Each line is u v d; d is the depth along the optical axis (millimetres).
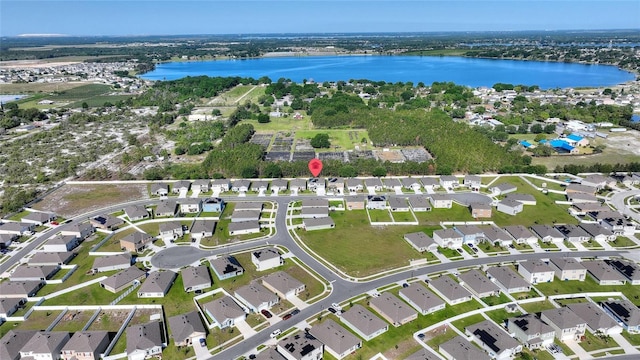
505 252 121875
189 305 100000
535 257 119500
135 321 94562
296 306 98938
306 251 123500
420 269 113812
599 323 90312
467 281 105688
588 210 144500
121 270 113625
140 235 125750
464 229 129250
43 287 107562
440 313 96812
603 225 135750
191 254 122062
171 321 92000
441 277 106625
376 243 127375
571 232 128250
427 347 86188
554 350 84938
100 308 98750
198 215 146250
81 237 130125
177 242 128375
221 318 92062
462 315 96062
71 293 104938
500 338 85188
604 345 86938
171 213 145500
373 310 97312
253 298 98312
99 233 134250
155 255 121375
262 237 131500
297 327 91750
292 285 103500
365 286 106500
